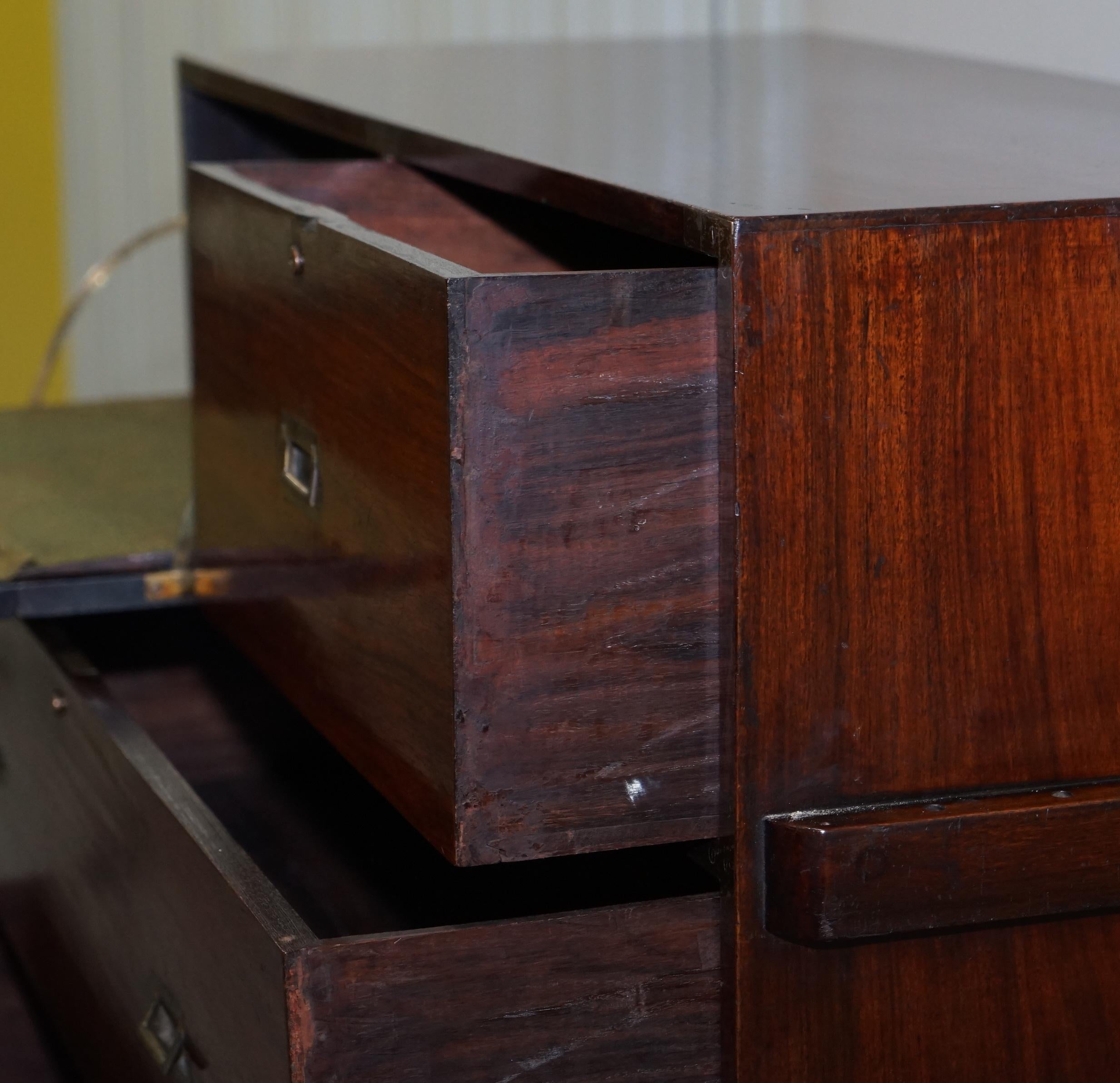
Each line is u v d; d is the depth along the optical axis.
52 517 1.20
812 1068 0.71
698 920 0.71
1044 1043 0.74
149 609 1.21
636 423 0.66
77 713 0.99
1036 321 0.68
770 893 0.69
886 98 1.11
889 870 0.69
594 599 0.68
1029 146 0.87
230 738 1.21
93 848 0.99
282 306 0.86
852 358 0.66
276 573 0.91
